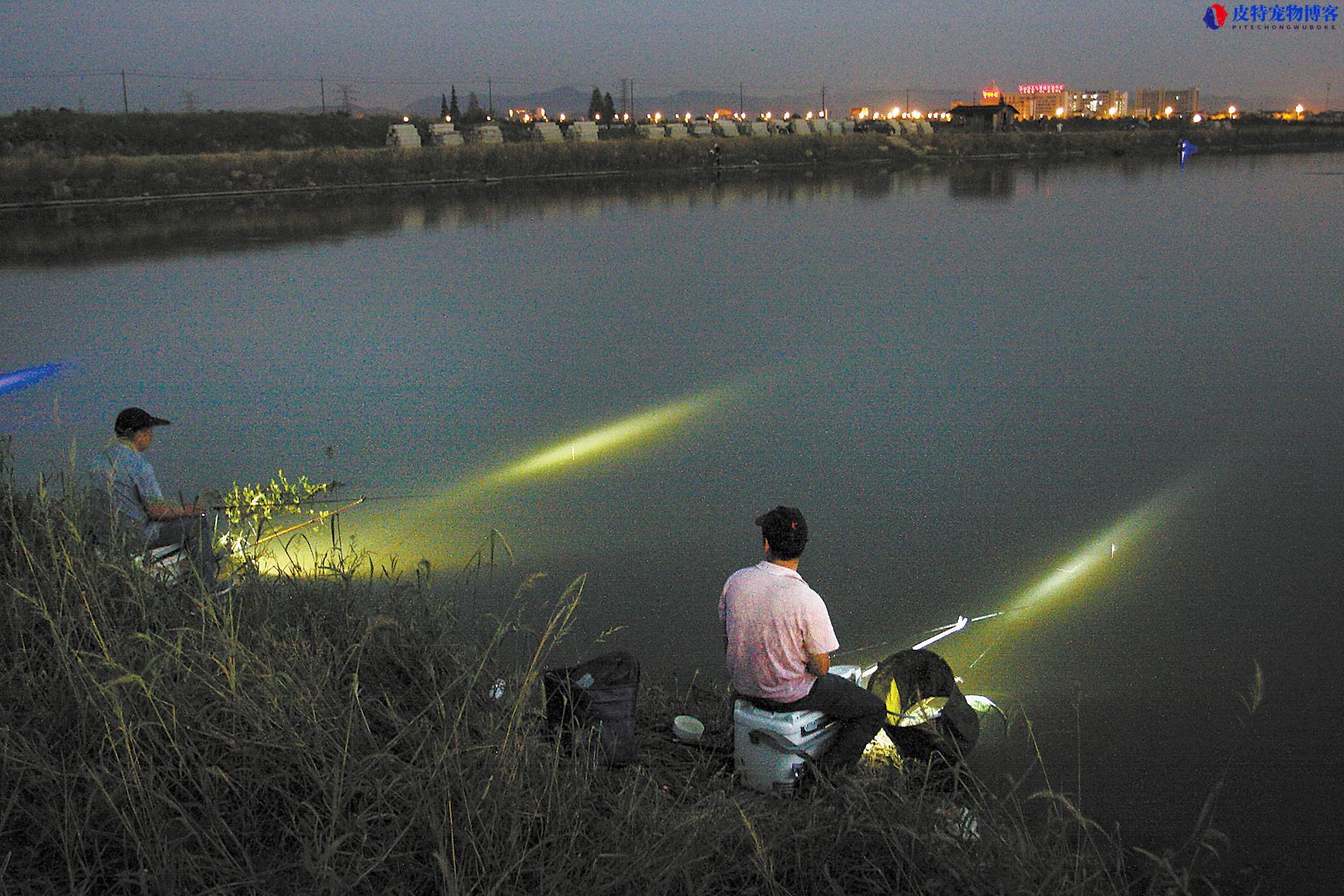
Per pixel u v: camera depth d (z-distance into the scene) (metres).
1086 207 35.31
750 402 11.72
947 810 3.73
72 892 2.57
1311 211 32.31
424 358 14.55
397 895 2.80
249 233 32.41
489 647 3.99
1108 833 4.16
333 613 4.24
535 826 3.23
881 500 8.45
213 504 7.43
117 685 3.16
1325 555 7.10
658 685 5.36
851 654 5.86
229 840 2.98
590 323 16.91
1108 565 7.04
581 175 62.19
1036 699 5.33
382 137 79.94
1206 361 13.12
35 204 43.38
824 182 53.44
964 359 13.65
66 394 12.79
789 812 3.71
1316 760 4.70
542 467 9.45
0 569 4.16
